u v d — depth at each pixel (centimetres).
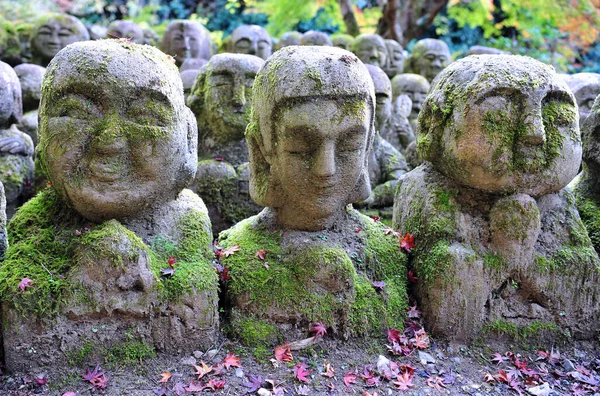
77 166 200
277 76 210
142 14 950
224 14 1030
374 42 635
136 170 205
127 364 198
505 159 224
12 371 190
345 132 208
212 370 200
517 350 234
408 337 230
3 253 209
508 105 223
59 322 192
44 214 220
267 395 191
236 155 360
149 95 203
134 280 198
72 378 190
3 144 354
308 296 219
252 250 231
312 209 225
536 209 230
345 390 200
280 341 217
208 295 208
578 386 217
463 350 229
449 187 246
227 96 356
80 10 985
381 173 407
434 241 238
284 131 208
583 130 285
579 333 241
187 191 246
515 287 236
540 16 814
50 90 199
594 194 284
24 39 616
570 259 237
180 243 219
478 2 842
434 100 243
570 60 878
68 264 200
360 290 228
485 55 243
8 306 189
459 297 229
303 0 812
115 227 201
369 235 248
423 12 845
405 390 203
